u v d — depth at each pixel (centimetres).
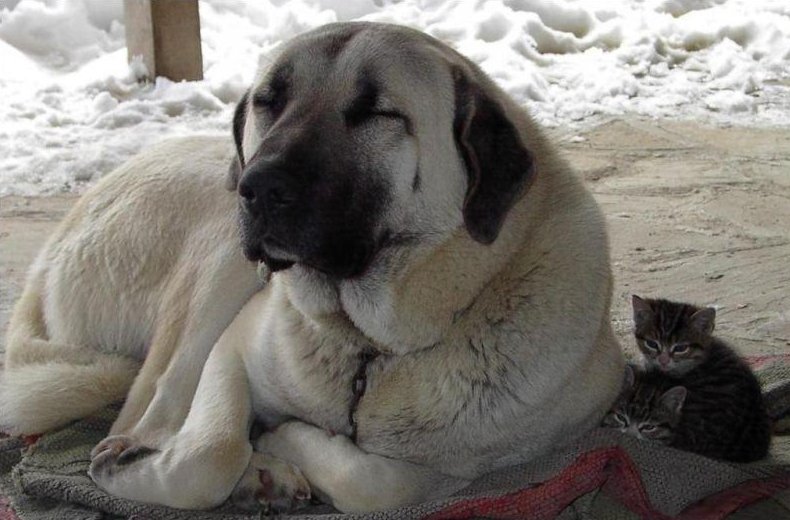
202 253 174
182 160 181
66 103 336
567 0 474
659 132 332
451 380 155
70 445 172
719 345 181
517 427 157
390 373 157
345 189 148
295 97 151
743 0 495
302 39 154
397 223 151
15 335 188
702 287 224
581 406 162
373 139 149
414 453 158
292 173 145
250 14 434
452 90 151
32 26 386
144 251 178
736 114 354
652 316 180
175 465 157
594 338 160
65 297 184
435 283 153
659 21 449
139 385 171
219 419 159
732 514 163
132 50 357
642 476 163
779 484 166
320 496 160
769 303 218
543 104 354
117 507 158
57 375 176
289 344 161
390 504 155
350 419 159
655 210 263
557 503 157
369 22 156
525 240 156
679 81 390
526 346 155
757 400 176
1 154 289
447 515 153
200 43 357
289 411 164
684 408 172
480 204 150
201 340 170
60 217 252
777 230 251
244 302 171
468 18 427
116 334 181
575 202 161
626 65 407
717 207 265
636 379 175
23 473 166
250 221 148
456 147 151
